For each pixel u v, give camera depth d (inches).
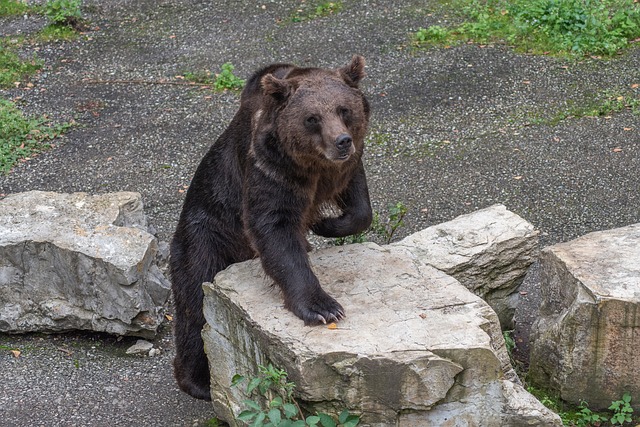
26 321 439.2
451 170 594.9
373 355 288.7
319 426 303.7
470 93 685.9
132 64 754.2
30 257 430.6
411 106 673.0
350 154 318.0
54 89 716.7
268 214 328.2
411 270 343.3
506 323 424.8
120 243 427.8
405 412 296.5
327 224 368.8
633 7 793.6
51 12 836.0
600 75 701.9
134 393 399.2
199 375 382.9
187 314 377.4
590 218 537.6
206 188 374.0
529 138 626.8
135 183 593.6
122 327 429.7
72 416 381.7
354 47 760.3
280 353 303.7
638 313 347.3
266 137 326.6
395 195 569.3
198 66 746.2
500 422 301.1
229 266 354.9
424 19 801.6
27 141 641.6
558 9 766.5
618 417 358.9
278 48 767.1
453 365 290.8
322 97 322.0
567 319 360.5
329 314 308.7
